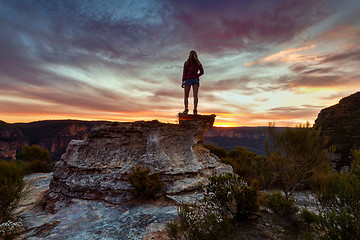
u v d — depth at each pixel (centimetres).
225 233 425
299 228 460
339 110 6138
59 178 819
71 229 492
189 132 920
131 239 419
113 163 786
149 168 712
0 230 428
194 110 942
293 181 737
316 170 688
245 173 1264
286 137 735
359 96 6181
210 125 998
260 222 483
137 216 540
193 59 909
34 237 458
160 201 634
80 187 711
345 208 377
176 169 750
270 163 814
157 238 413
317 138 702
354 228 319
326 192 459
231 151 2236
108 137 867
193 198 627
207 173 852
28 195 813
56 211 649
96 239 429
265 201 564
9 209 561
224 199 480
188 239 383
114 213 579
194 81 916
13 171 596
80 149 847
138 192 654
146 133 859
